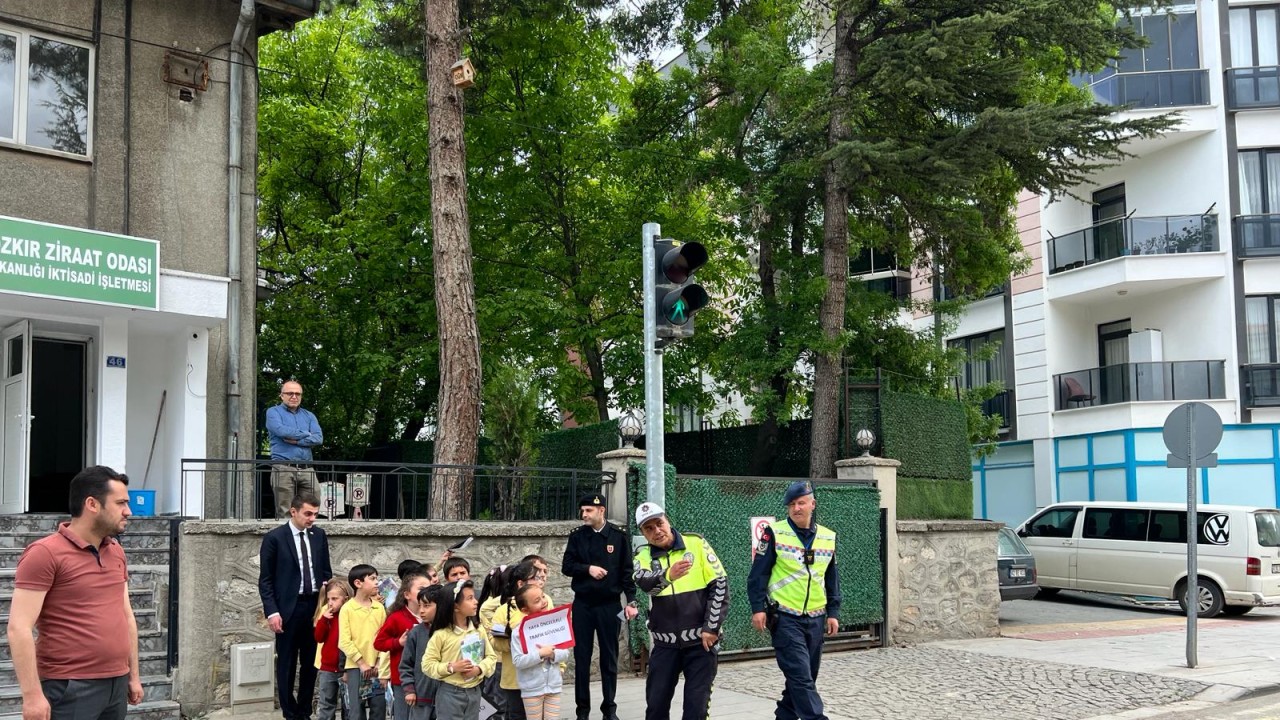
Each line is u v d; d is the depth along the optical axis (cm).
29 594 536
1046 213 2930
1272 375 2562
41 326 1359
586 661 968
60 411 1380
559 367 2070
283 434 1188
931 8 1620
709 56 1930
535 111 1988
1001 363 3033
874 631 1448
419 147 2008
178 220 1381
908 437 1647
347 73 2400
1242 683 1135
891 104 1675
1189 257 2622
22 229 1175
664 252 872
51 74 1312
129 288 1257
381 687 866
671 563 785
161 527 1249
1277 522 1945
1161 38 2717
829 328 1700
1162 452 2623
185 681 976
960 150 1509
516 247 2134
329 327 2212
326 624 896
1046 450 2878
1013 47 1622
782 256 1838
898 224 1873
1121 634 1605
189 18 1419
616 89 2145
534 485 1230
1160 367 2653
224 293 1358
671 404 2094
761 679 1191
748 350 1781
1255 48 2692
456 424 1260
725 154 1886
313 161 2386
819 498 1398
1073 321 2911
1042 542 2191
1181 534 1986
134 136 1357
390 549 1088
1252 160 2648
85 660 551
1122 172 2828
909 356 1936
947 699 1076
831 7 1756
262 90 2372
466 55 1878
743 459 1912
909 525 1505
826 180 1712
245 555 1017
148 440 1414
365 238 2080
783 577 845
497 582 892
